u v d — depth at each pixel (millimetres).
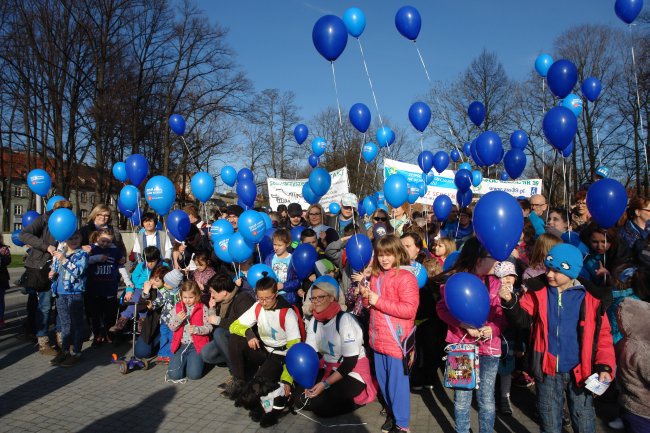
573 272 3162
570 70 5215
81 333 5969
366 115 6414
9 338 7129
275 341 4703
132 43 24578
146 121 25531
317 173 6348
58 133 23734
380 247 3943
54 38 22656
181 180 31016
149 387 5137
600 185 4023
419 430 4133
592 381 3066
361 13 5707
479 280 3348
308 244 5344
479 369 3609
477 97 25250
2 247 7629
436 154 7781
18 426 4129
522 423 4191
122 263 6898
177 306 5383
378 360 4016
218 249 5824
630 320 2779
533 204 6266
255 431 4102
